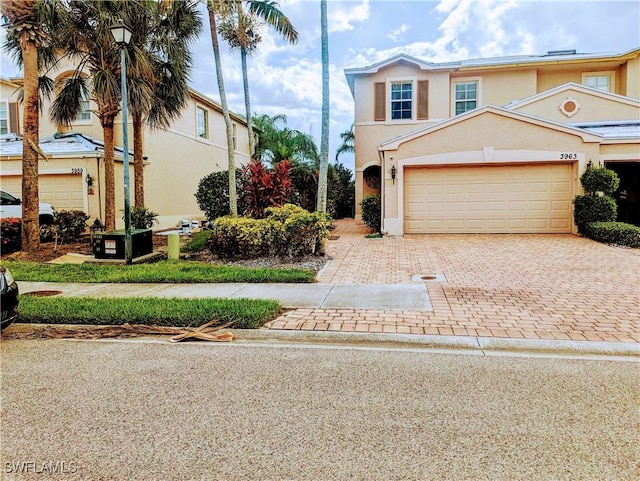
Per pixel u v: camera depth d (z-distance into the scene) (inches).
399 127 743.7
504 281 309.0
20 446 116.4
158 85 570.3
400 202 568.1
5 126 729.6
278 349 192.5
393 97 745.0
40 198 620.1
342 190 973.8
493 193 561.3
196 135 858.1
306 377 159.6
